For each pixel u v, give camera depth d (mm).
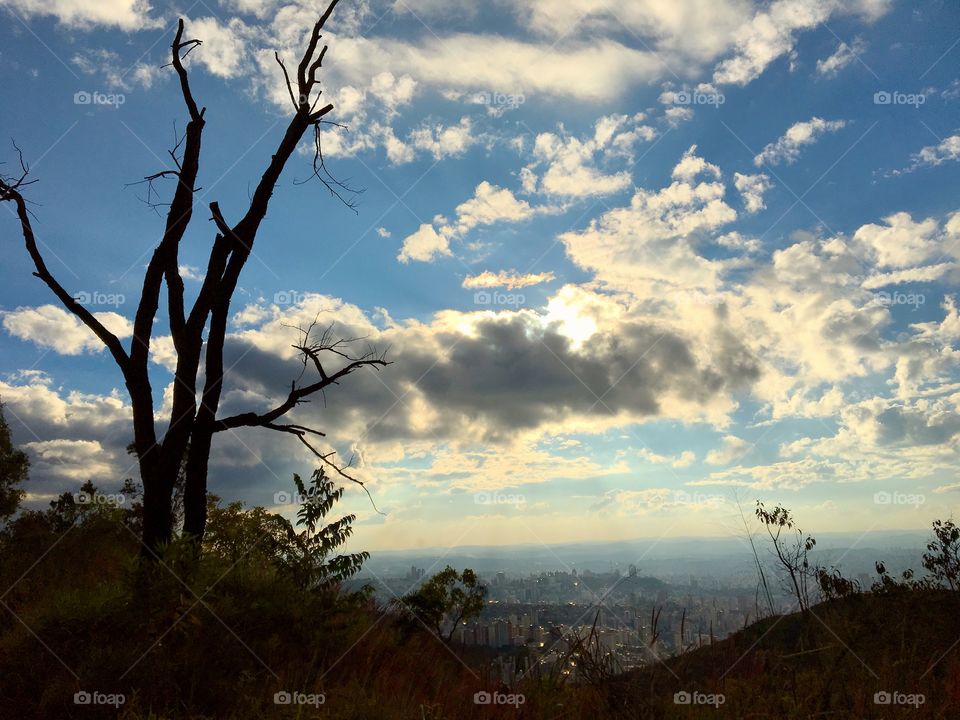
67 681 7129
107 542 13852
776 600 8180
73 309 12094
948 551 8812
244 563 9930
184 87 13008
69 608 8125
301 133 13086
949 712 5980
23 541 13711
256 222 12703
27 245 12180
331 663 8406
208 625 8156
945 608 8016
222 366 12406
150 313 12383
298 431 11742
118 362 12047
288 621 8836
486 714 6594
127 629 7992
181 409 11734
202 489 11938
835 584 8211
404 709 6570
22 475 19281
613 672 6406
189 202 12750
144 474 11742
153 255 12516
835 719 5875
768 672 6738
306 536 10297
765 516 8742
